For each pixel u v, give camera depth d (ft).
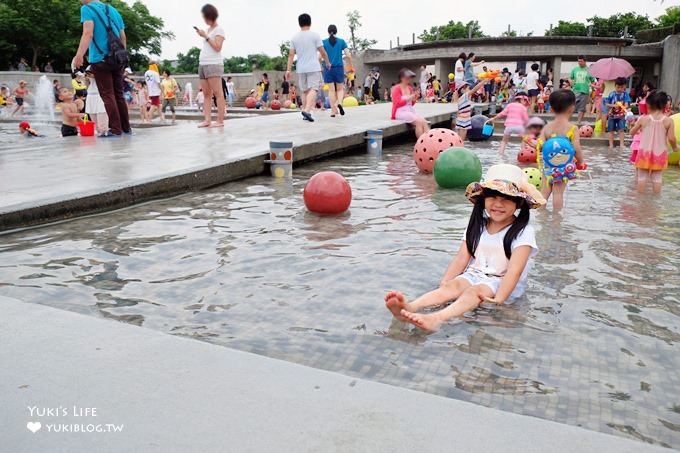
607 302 12.73
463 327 11.30
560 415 8.29
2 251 15.57
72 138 34.06
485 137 48.11
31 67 147.33
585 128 47.57
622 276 14.38
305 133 35.24
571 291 13.34
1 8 131.13
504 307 12.37
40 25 137.90
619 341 10.82
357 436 6.59
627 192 25.63
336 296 12.84
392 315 11.85
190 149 28.78
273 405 7.22
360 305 12.35
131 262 14.87
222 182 25.20
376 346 10.46
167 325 11.31
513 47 121.80
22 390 7.55
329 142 33.09
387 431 6.69
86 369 8.12
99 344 8.93
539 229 18.94
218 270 14.39
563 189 22.41
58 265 14.56
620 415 8.34
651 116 24.89
